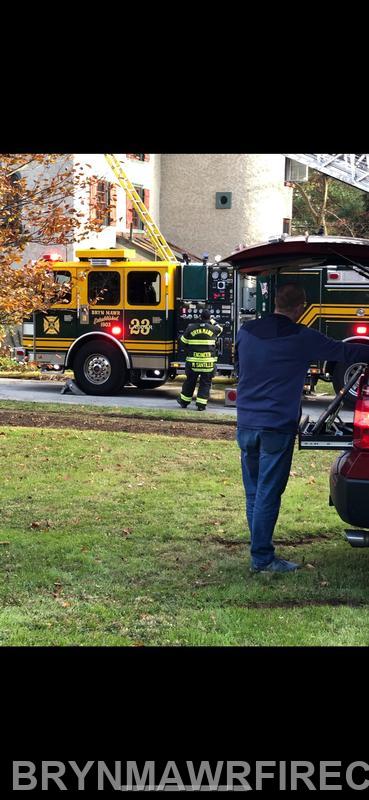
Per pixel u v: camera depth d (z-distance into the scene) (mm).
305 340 5445
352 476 5023
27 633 4461
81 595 5109
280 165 29969
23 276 10133
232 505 7555
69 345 17156
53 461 9398
